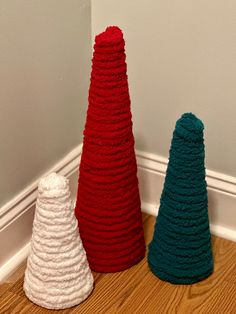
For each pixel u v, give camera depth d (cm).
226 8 126
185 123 121
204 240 134
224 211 150
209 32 131
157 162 154
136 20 139
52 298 130
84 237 138
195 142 121
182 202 128
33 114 137
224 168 146
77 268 129
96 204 133
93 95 123
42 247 125
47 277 128
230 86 134
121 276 140
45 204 122
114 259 139
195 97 141
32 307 132
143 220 158
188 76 139
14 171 137
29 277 131
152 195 160
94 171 130
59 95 144
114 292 136
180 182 126
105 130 125
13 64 126
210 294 136
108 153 127
